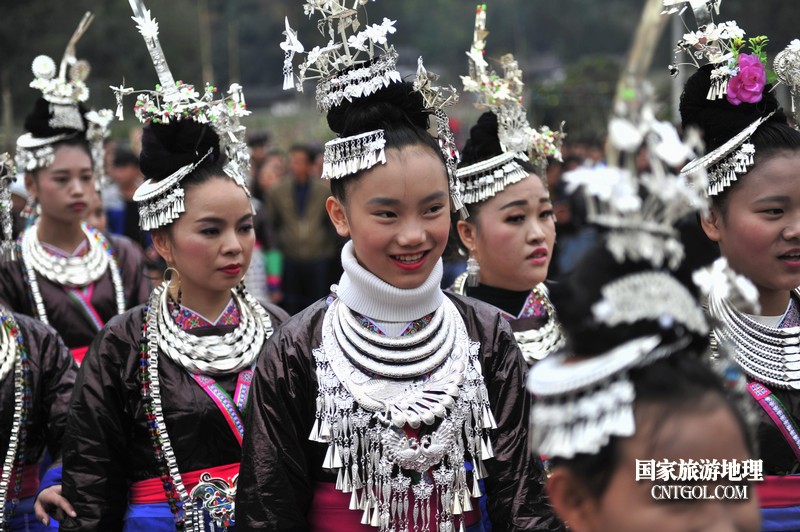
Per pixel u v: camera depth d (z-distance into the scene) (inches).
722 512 77.4
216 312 164.1
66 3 986.7
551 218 180.4
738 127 142.8
